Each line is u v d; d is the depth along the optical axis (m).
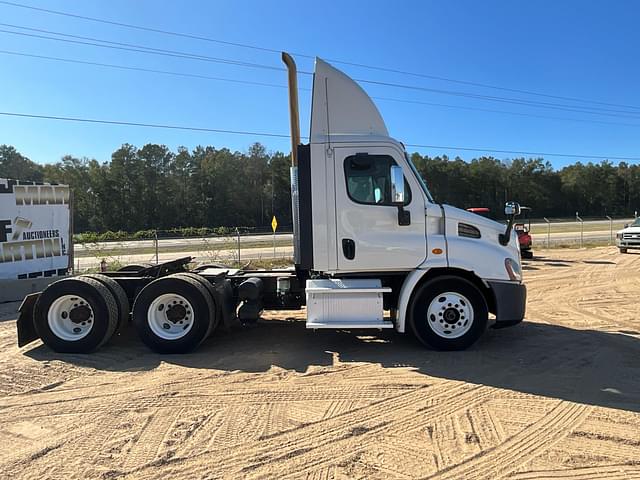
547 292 11.10
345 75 6.14
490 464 3.32
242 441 3.69
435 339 6.10
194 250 25.77
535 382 5.00
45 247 12.84
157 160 76.75
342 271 6.09
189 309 6.14
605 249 23.53
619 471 3.21
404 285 6.05
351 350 6.28
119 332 6.92
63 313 6.23
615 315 8.49
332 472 3.23
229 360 5.86
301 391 4.78
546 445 3.59
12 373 5.39
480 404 4.41
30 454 3.51
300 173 6.13
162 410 4.31
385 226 6.05
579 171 97.44
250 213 77.38
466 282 6.05
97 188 72.69
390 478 3.15
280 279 6.82
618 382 4.99
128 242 33.62
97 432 3.87
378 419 4.09
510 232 6.33
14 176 80.94
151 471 3.26
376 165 6.06
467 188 85.50
